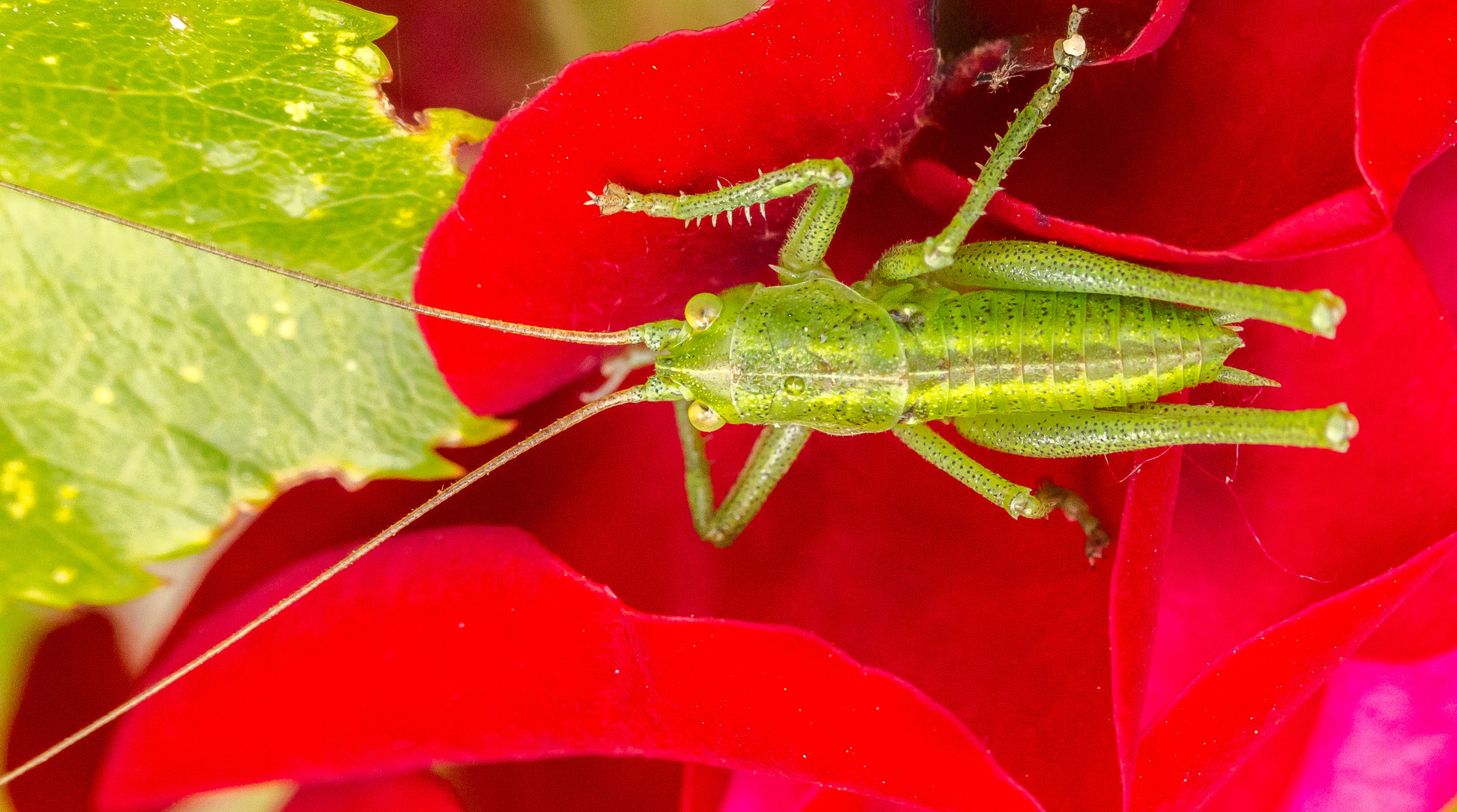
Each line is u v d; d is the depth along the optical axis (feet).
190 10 0.33
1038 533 0.34
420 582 0.34
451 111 0.34
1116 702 0.33
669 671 0.33
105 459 0.34
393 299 0.34
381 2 0.34
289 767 0.34
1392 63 0.33
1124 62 0.34
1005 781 0.33
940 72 0.34
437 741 0.34
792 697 0.33
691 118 0.34
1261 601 0.34
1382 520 0.34
